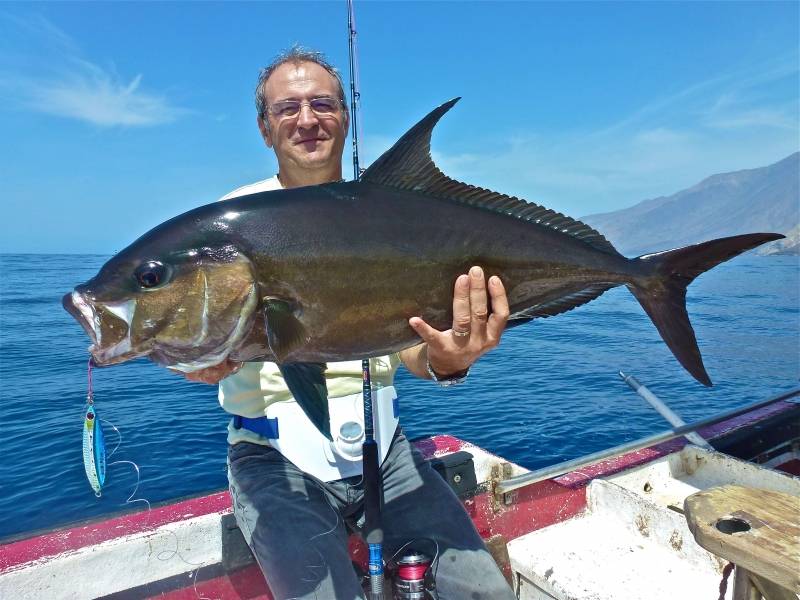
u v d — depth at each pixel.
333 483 2.53
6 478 6.18
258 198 2.02
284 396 2.50
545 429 7.94
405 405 9.38
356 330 2.02
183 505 2.88
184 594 2.41
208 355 2.00
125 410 8.96
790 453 4.10
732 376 12.73
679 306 2.28
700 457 3.51
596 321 24.69
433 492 2.62
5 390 10.56
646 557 2.92
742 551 1.57
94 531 2.62
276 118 2.70
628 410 8.97
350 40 2.68
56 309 25.61
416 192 2.09
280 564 2.14
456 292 2.02
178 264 1.92
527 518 3.17
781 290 41.84
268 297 1.96
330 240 1.96
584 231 2.26
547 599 2.85
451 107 2.04
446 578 2.43
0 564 2.37
